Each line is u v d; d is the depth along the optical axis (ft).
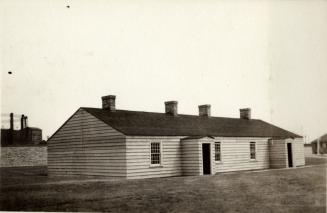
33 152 132.16
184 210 38.04
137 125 76.74
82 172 78.07
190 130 84.33
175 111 92.22
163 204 41.09
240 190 50.70
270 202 41.73
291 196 45.47
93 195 47.73
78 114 80.07
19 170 105.81
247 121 108.68
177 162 78.48
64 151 82.64
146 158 72.54
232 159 89.40
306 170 82.69
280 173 75.36
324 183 57.41
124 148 69.46
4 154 125.29
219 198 44.52
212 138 80.43
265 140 100.12
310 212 36.78
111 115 79.00
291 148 100.37
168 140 77.36
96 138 75.41
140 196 46.42
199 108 102.99
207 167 80.69
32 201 44.19
